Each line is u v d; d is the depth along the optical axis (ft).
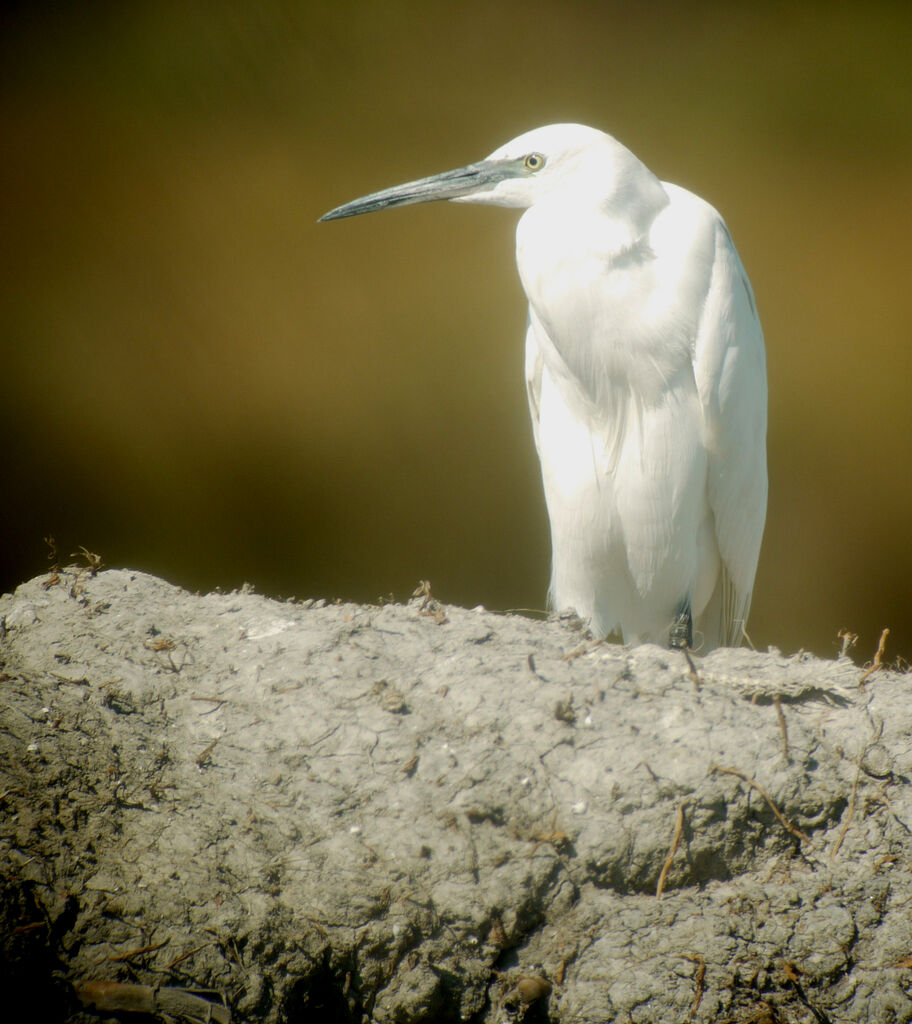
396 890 20.56
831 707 22.72
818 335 70.44
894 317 69.82
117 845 20.92
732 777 21.07
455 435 73.72
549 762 21.62
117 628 25.36
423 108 71.36
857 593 71.20
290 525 72.33
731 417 28.99
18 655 24.64
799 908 20.48
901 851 20.90
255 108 70.49
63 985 19.60
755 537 31.32
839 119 69.72
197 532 71.46
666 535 29.71
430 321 73.36
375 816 21.33
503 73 70.95
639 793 21.07
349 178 71.72
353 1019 20.47
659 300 28.32
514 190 29.86
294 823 21.34
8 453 69.05
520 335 73.82
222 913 20.25
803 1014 19.90
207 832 21.18
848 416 70.69
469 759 21.80
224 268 71.20
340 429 72.95
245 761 22.31
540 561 74.59
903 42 68.90
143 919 20.17
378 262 72.54
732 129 70.54
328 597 72.49
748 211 70.44
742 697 22.93
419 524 73.82
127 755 22.34
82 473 70.18
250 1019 19.67
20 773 21.68
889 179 69.67
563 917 20.72
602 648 24.63
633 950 20.31
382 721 22.54
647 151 70.69
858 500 71.15
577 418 30.19
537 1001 20.40
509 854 20.85
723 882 20.95
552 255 28.58
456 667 23.48
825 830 21.21
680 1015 19.76
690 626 30.73
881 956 20.17
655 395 28.73
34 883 20.21
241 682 23.75
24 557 68.95
